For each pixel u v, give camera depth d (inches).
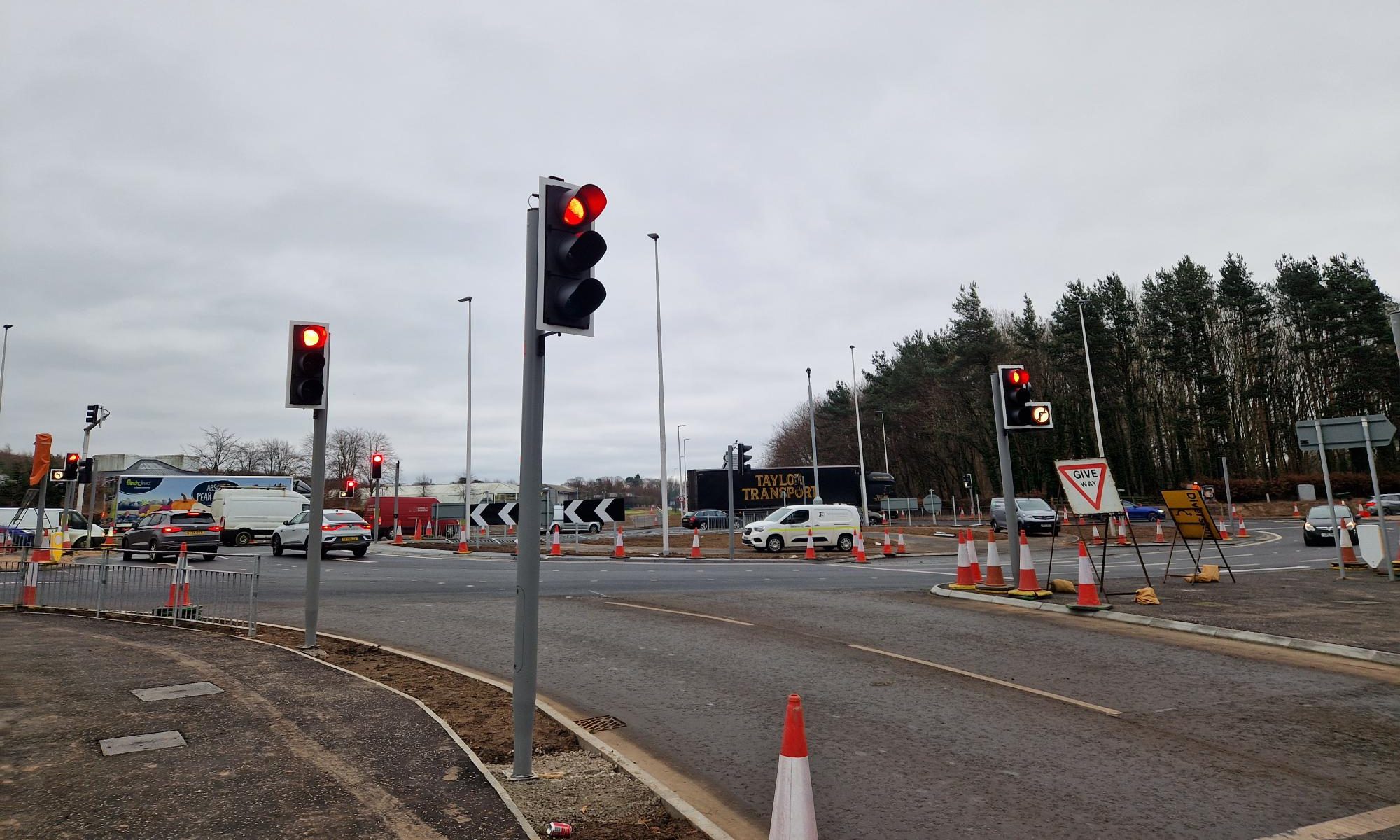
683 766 223.5
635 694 302.0
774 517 1237.7
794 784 137.5
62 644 386.9
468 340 1619.1
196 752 216.8
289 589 661.9
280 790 188.9
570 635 425.4
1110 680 312.5
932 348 2603.3
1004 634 412.5
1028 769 215.5
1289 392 2493.8
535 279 209.9
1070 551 1131.9
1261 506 2222.0
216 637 408.8
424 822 171.0
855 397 2140.7
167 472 2244.1
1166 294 2534.5
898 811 187.6
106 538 1365.7
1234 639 391.5
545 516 1637.6
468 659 371.6
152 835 163.2
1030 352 2620.6
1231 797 193.8
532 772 206.8
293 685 295.0
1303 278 2404.0
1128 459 2544.3
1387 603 489.7
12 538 1151.0
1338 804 188.4
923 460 3152.1
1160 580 647.8
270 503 1407.5
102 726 241.3
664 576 767.1
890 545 1155.3
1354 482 2197.3
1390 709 268.1
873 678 320.2
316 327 377.1
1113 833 173.8
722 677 326.6
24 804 179.3
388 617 497.0
